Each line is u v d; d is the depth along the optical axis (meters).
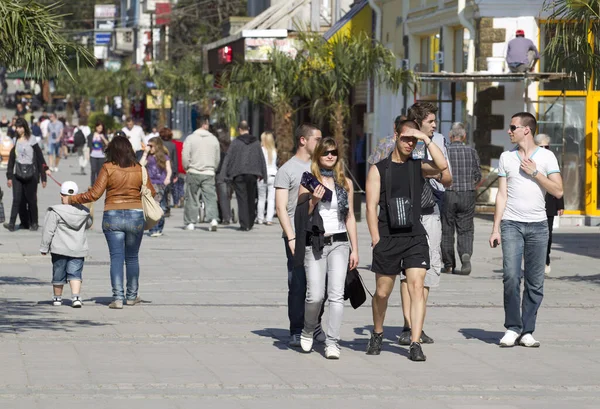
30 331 28.50
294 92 68.00
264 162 58.31
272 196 61.84
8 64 27.02
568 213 62.59
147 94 148.38
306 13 100.56
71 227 32.84
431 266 27.19
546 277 41.28
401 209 25.30
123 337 27.88
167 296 35.38
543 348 27.38
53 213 32.75
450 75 60.00
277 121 68.12
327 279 26.55
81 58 27.11
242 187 58.00
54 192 86.12
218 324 30.12
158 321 30.48
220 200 62.59
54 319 30.61
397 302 34.72
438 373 24.27
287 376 23.61
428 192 26.28
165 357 25.38
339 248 25.81
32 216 56.84
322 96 68.25
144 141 76.38
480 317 31.97
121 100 176.62
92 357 25.17
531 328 27.59
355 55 65.81
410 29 75.06
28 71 26.97
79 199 32.78
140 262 44.47
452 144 41.38
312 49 67.00
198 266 43.31
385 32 81.06
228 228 60.00
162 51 155.38
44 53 26.72
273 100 68.31
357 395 21.97
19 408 20.19
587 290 37.84
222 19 147.12
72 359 24.89
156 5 157.38
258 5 123.69
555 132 62.69
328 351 25.62
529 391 22.61
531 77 59.03
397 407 20.98
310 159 26.98
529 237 27.47
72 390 21.80
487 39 62.62
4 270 41.44
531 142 27.66
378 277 25.94
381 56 65.94
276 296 35.50
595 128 62.31
